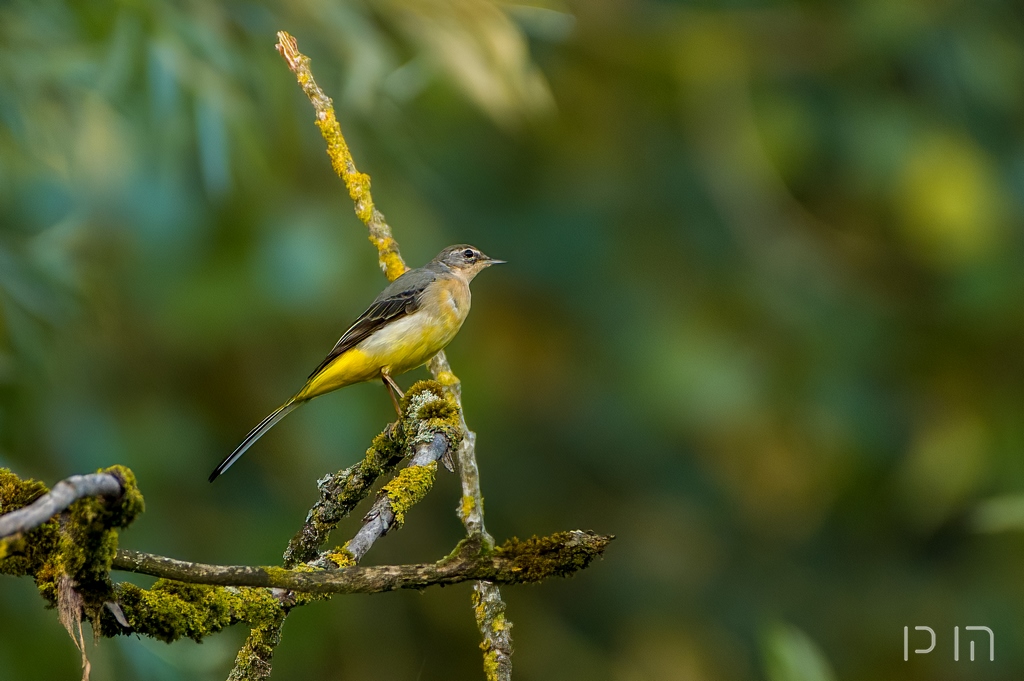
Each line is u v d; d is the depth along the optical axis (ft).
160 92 28.91
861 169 44.75
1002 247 43.88
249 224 35.68
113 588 12.56
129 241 34.86
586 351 45.50
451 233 43.73
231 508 37.32
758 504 44.86
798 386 44.24
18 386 30.58
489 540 13.98
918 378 44.70
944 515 43.93
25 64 28.86
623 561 44.98
